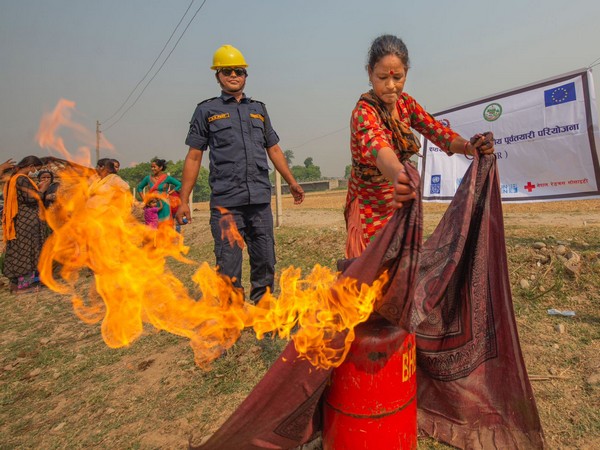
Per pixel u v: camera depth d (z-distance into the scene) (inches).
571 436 87.0
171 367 136.6
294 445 78.4
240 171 143.2
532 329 131.3
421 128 92.8
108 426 110.0
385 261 64.3
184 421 107.2
